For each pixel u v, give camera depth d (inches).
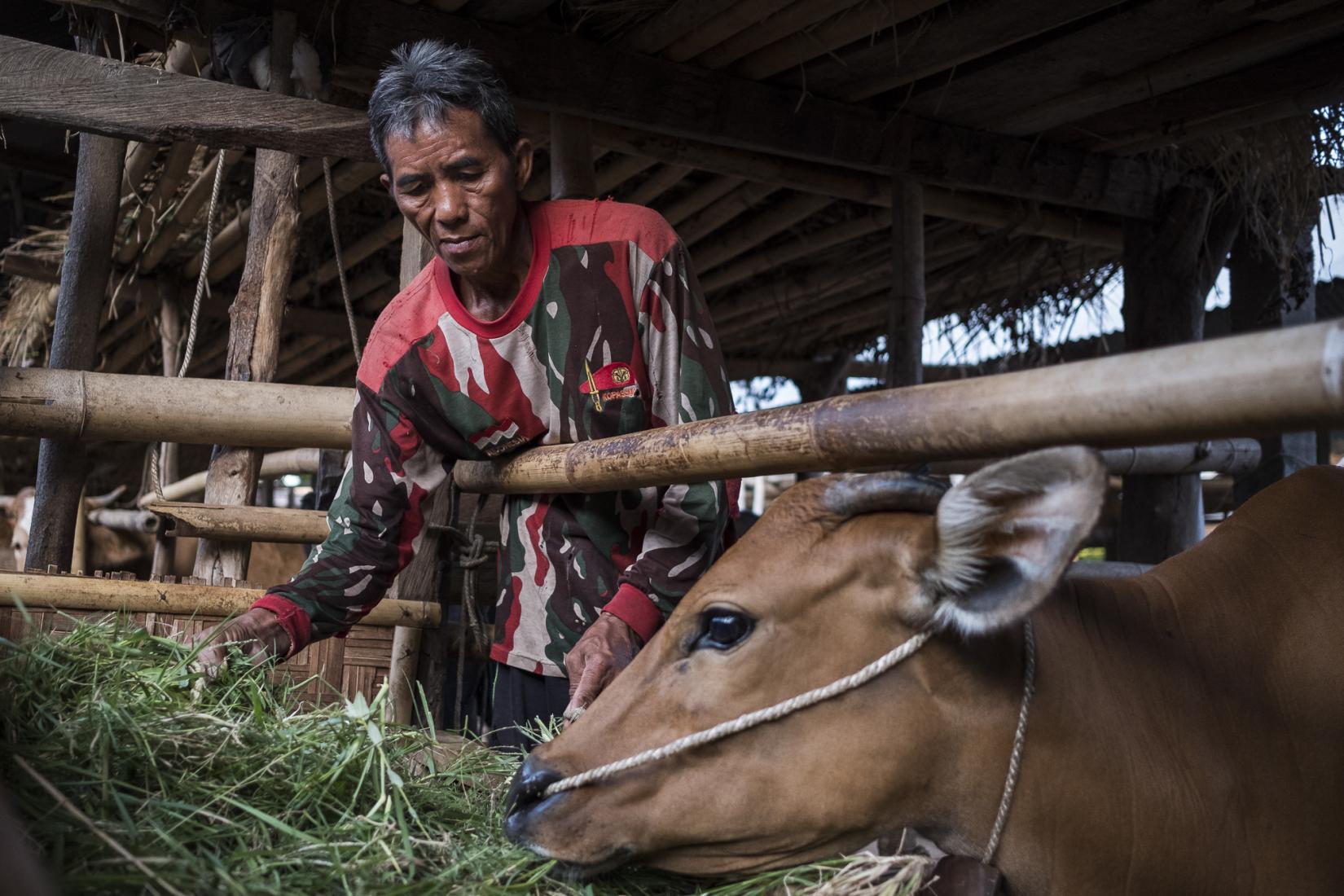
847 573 63.4
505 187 87.4
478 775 77.8
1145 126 173.9
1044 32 149.6
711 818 63.3
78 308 131.5
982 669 63.7
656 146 171.2
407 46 134.8
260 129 118.1
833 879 61.5
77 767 61.3
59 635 93.5
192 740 67.4
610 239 91.7
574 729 66.0
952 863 64.1
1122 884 65.9
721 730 63.2
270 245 127.0
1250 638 75.1
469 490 105.7
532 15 144.2
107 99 112.7
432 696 117.5
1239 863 68.8
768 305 267.9
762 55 154.6
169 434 107.8
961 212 194.7
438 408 94.1
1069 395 51.4
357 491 94.3
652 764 63.7
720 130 157.2
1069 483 52.7
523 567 99.0
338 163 193.8
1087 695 66.4
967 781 64.4
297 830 61.9
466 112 85.2
